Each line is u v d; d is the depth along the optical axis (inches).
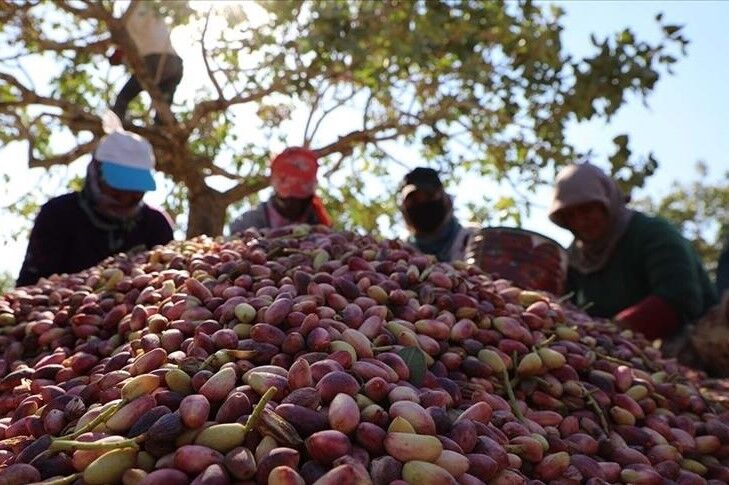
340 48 196.2
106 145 126.2
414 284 74.5
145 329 65.2
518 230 114.0
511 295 83.1
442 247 141.9
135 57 194.5
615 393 71.0
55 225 128.6
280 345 58.1
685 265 119.0
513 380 67.2
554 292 114.0
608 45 217.0
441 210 140.2
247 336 60.5
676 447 66.3
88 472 44.4
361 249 84.6
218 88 207.9
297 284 69.2
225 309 63.7
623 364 78.2
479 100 235.6
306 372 50.6
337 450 44.8
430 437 46.3
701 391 84.8
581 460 57.2
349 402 47.9
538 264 112.1
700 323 111.7
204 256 80.9
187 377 51.9
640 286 127.2
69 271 130.5
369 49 212.5
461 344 68.1
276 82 209.9
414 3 218.2
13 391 64.2
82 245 129.8
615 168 217.6
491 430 53.3
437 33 211.9
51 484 44.0
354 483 42.3
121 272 83.5
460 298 71.6
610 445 62.4
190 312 64.9
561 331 78.3
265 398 46.3
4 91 230.7
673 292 116.7
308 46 194.2
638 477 58.1
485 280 87.5
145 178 125.9
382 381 51.7
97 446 45.3
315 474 43.8
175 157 214.2
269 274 73.2
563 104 222.8
